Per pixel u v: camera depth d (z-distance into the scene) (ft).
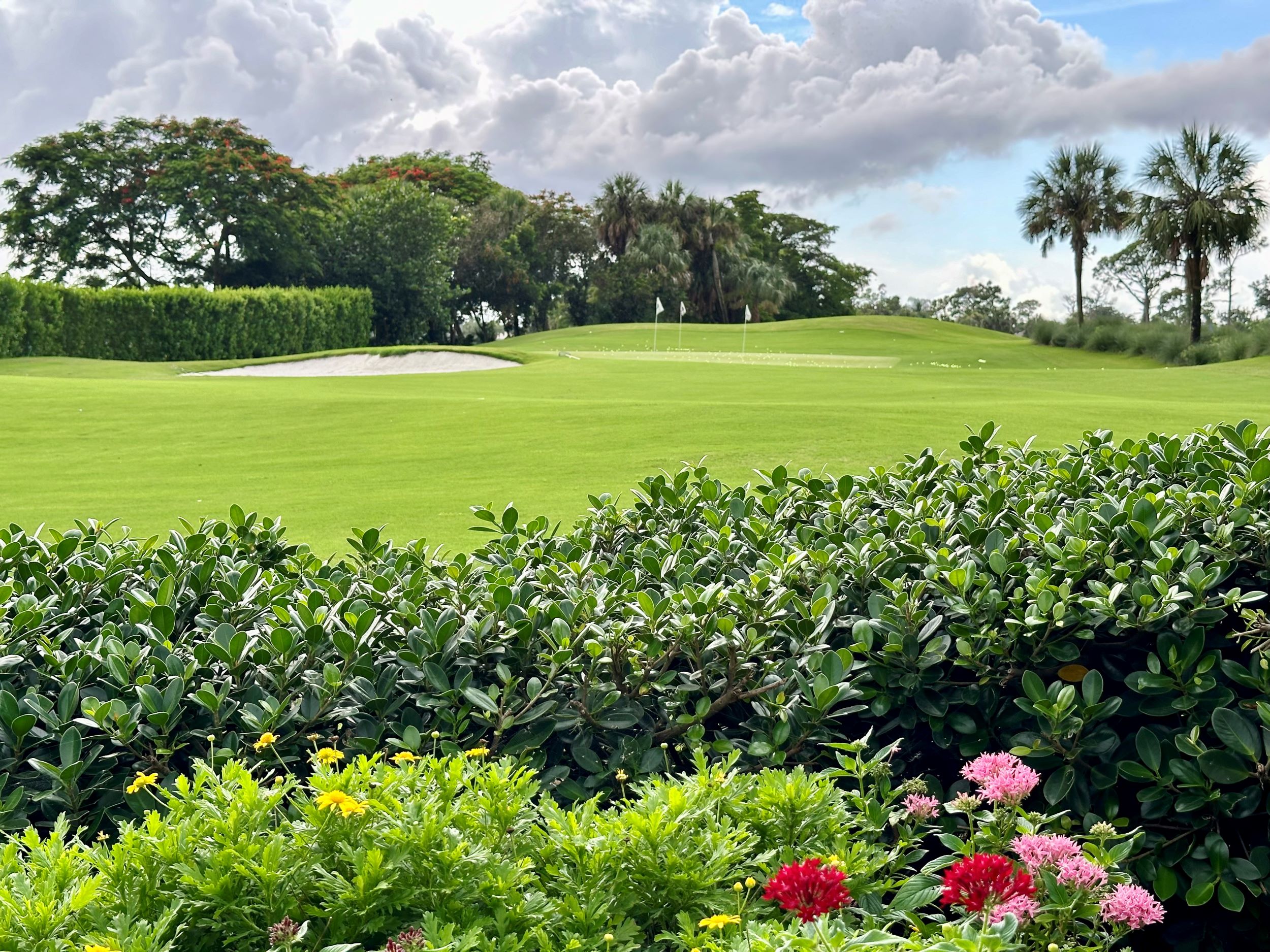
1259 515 11.12
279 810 6.84
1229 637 9.66
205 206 171.83
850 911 6.52
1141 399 59.47
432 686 9.42
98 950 4.94
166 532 28.91
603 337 158.30
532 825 6.85
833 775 8.07
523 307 215.92
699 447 40.52
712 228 211.41
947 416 44.96
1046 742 9.18
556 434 45.57
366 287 175.52
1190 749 8.64
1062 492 14.57
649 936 6.40
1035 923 6.23
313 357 115.03
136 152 175.94
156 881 6.01
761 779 7.73
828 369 88.84
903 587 10.38
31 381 73.46
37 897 5.64
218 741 9.16
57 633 11.37
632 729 9.73
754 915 6.25
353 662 9.59
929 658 9.53
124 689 9.32
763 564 11.37
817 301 253.65
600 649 9.07
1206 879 8.47
